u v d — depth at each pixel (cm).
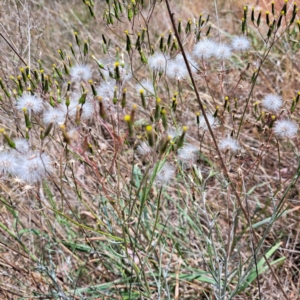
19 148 163
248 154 269
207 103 303
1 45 267
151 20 388
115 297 214
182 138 134
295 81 306
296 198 260
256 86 320
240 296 221
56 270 229
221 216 242
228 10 385
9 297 208
